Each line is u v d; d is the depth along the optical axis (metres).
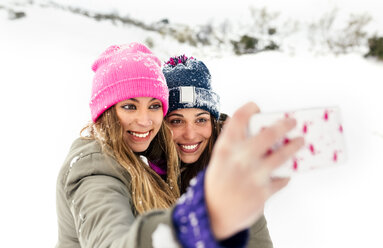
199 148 1.89
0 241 2.83
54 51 6.00
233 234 0.50
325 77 5.11
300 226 2.84
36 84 5.13
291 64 5.51
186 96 1.79
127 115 1.56
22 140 4.05
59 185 1.33
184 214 0.50
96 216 0.95
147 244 0.56
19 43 6.12
